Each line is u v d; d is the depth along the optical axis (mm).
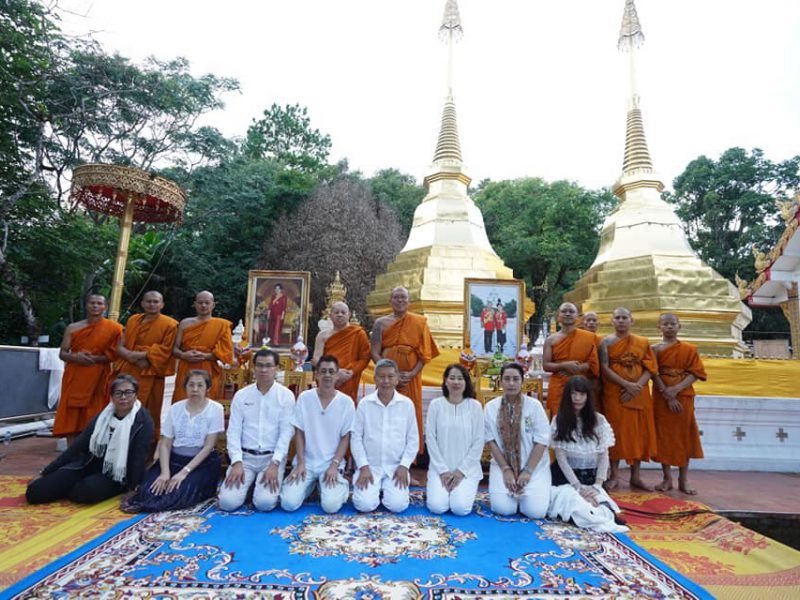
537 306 31438
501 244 32094
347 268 24812
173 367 7059
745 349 12508
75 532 4207
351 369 6543
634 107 15055
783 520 5414
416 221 14977
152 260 25781
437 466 5254
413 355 6660
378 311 13898
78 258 15445
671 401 6340
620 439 6281
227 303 26453
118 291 8555
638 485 6539
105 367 6914
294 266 25094
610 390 6418
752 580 3596
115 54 17891
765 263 14039
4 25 12234
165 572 3441
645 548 4246
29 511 4793
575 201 30188
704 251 33500
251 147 35844
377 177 35656
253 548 3932
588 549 4109
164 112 19672
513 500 5066
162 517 4676
